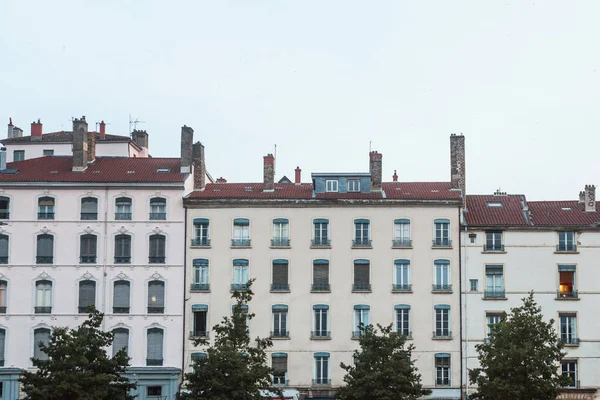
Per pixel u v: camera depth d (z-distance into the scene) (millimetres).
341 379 67312
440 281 68125
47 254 68750
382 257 68562
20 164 73625
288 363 67562
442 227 68750
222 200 69188
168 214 69250
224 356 53750
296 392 67000
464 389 66688
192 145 72312
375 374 56844
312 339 67688
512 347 56031
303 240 69000
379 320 67812
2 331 67812
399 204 68938
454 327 67438
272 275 68688
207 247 68938
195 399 53594
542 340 57938
